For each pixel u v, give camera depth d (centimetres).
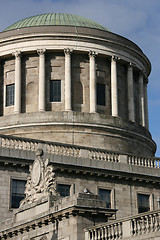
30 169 4747
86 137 6838
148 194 6078
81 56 7300
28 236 4462
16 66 7181
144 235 3491
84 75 7256
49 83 7156
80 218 3934
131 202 5922
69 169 5638
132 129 7206
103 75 7381
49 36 7194
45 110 7000
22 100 7144
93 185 5756
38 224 4316
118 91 7462
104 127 6931
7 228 4700
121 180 5953
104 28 7888
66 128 6819
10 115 6962
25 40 7219
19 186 5447
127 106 7494
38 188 4525
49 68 7206
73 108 7112
